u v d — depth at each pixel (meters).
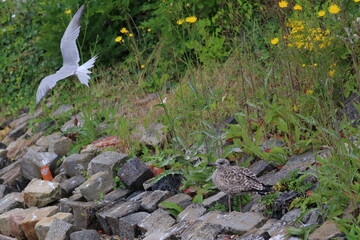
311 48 9.31
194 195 9.64
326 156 8.48
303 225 7.44
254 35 12.65
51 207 10.54
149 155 11.44
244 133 9.71
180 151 10.34
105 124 13.18
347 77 10.09
